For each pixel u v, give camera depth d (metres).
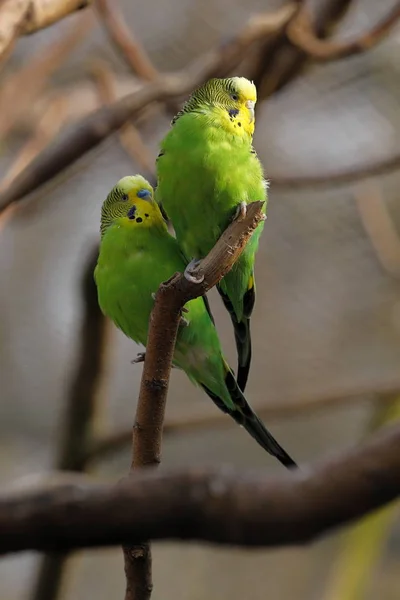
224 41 9.93
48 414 16.92
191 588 16.11
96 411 10.13
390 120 15.26
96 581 16.02
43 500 2.11
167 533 2.09
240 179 6.59
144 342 7.69
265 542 2.04
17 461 16.59
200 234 6.80
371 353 16.52
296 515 2.02
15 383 16.91
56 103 12.09
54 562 9.72
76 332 9.98
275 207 16.25
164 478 2.11
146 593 5.20
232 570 16.14
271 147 15.34
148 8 15.55
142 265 7.12
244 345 7.18
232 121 6.62
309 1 10.71
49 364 16.89
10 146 12.90
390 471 2.00
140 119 11.96
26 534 2.10
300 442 16.52
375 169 10.01
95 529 2.10
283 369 16.62
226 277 6.83
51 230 16.19
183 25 15.48
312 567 15.68
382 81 15.09
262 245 16.56
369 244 16.28
